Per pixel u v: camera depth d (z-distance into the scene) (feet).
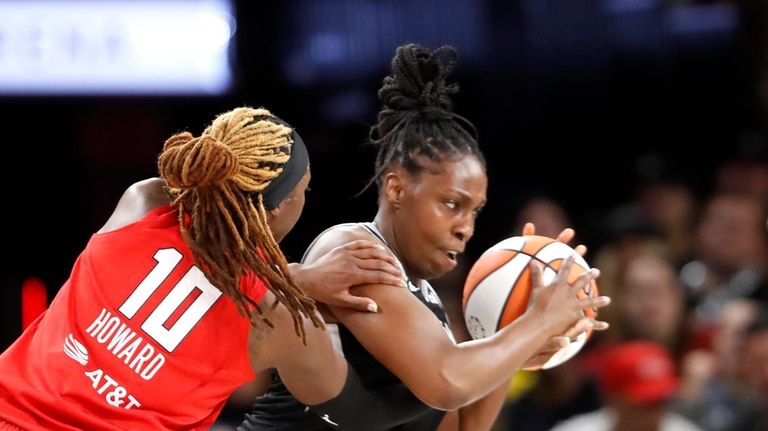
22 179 47.96
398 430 24.81
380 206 24.25
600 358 41.60
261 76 47.70
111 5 45.19
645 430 37.47
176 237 20.68
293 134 21.35
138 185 22.13
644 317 42.52
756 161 53.62
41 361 20.33
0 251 47.98
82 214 48.39
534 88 51.39
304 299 20.30
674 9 54.13
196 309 20.31
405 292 22.13
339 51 48.52
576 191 53.01
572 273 23.07
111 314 20.31
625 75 52.60
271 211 21.09
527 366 23.67
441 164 22.94
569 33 51.78
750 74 54.70
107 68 45.32
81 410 19.86
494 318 23.36
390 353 21.79
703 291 48.80
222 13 46.39
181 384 20.15
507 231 51.24
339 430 22.94
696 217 53.47
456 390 21.24
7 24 44.32
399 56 23.67
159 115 47.73
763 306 43.24
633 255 44.11
